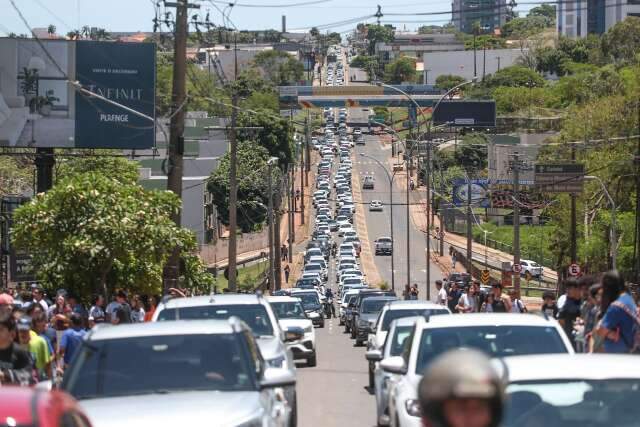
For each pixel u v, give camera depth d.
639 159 106.94
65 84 84.44
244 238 183.50
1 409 11.88
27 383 23.66
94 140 84.69
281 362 27.42
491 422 7.06
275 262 142.12
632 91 127.56
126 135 84.81
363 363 55.06
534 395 15.14
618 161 113.12
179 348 20.25
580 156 128.12
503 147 179.12
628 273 121.50
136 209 57.44
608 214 125.69
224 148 184.25
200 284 70.12
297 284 128.00
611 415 14.71
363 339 68.50
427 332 24.38
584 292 36.47
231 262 81.75
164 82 168.38
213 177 173.12
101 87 84.75
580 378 15.38
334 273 175.12
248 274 150.38
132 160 114.00
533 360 16.22
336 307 133.75
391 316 43.88
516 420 14.80
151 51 85.12
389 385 26.84
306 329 51.75
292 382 20.42
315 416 34.56
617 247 125.00
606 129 123.12
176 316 30.61
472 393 7.01
